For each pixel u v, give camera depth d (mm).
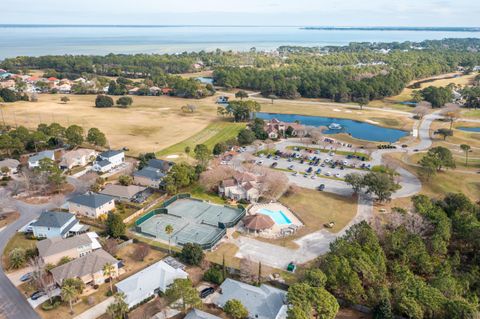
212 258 92500
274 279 84000
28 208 116625
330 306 68625
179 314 73625
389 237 90312
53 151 158000
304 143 187625
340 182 140000
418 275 84750
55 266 85375
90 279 81188
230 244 99125
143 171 136125
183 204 122562
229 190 127000
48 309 74188
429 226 94688
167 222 110750
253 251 95938
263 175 133625
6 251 93875
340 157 166625
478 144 183375
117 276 85000
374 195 128375
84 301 77062
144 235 103125
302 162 160750
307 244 99000
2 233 102312
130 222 109875
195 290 73500
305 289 71250
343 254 82875
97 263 82625
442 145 182625
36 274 78938
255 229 103500
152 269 83938
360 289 73938
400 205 120688
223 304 75750
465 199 105188
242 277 83750
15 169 142250
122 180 131125
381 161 161250
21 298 77625
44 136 167875
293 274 86250
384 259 83688
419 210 100688
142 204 119562
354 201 124312
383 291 71875
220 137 193125
